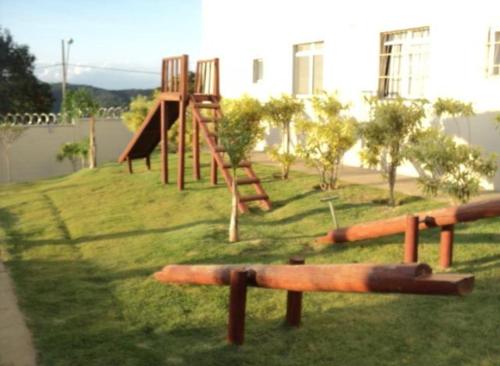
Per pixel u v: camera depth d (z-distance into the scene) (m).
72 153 20.38
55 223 9.63
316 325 4.86
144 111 18.50
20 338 4.75
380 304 5.24
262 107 11.09
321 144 9.80
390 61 11.48
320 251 7.00
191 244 7.44
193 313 5.29
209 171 13.20
